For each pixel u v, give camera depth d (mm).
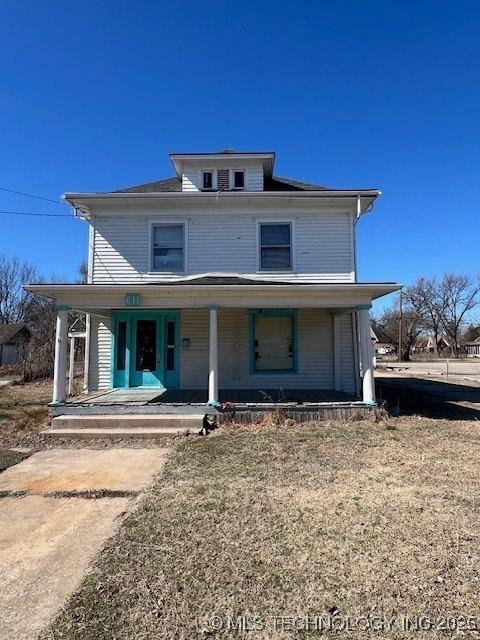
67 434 8180
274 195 11484
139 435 8180
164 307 9570
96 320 12078
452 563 3350
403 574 3193
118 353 12008
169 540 3807
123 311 12086
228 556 3498
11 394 14812
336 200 11781
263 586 3057
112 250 11891
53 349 22141
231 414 9047
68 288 9141
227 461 6398
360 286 9297
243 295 9570
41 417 9680
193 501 4754
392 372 28891
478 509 4441
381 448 7059
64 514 4527
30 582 3186
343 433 8156
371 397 9508
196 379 11938
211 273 11852
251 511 4438
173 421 8602
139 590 3025
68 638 2545
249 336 12031
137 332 12078
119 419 8617
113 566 3371
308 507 4531
